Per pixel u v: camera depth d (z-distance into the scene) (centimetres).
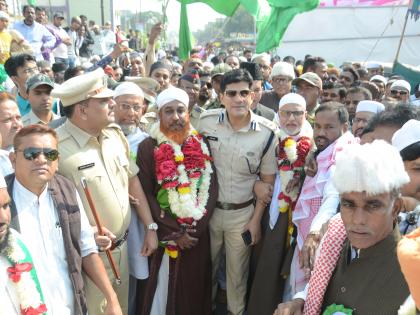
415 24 1795
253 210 365
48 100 384
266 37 873
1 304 210
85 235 262
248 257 376
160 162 338
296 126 347
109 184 303
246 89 336
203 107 558
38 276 231
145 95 482
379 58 1847
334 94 580
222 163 354
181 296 355
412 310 140
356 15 1831
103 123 295
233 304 376
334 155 297
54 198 247
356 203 162
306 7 838
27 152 230
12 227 233
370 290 166
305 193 311
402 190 197
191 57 929
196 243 344
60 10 2033
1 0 879
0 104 302
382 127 244
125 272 322
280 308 203
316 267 190
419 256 112
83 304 249
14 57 445
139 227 355
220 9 827
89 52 1334
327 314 175
